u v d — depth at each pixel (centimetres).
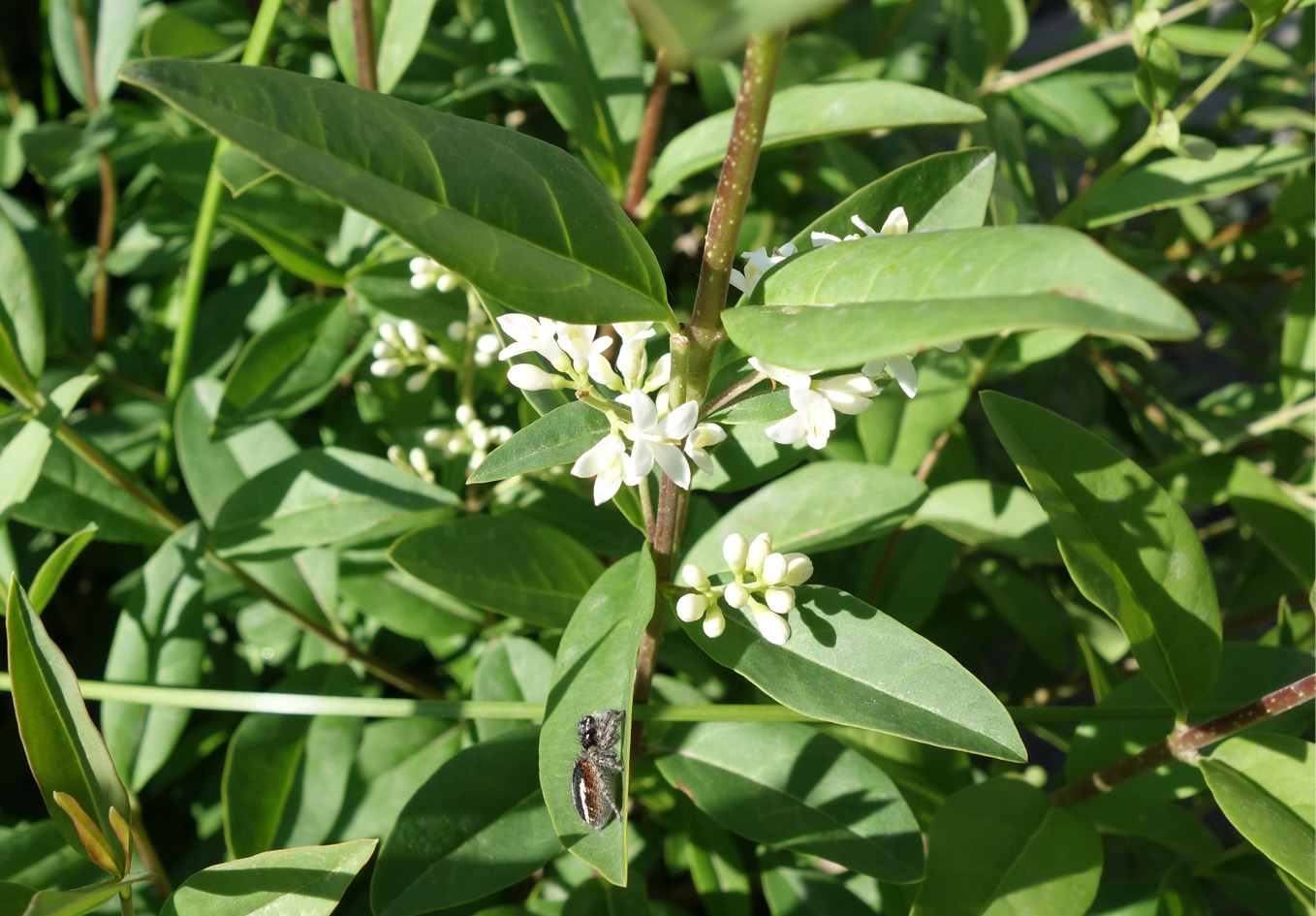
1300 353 18
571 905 14
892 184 11
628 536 17
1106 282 6
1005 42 21
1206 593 12
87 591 21
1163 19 19
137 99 24
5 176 21
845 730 15
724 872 15
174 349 17
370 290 16
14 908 10
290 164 7
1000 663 26
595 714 10
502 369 17
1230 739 12
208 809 17
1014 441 12
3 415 14
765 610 10
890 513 13
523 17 17
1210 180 17
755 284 9
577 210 8
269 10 15
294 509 16
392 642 19
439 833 12
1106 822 13
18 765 18
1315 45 24
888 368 9
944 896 12
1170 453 22
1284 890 14
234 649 19
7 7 27
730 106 20
